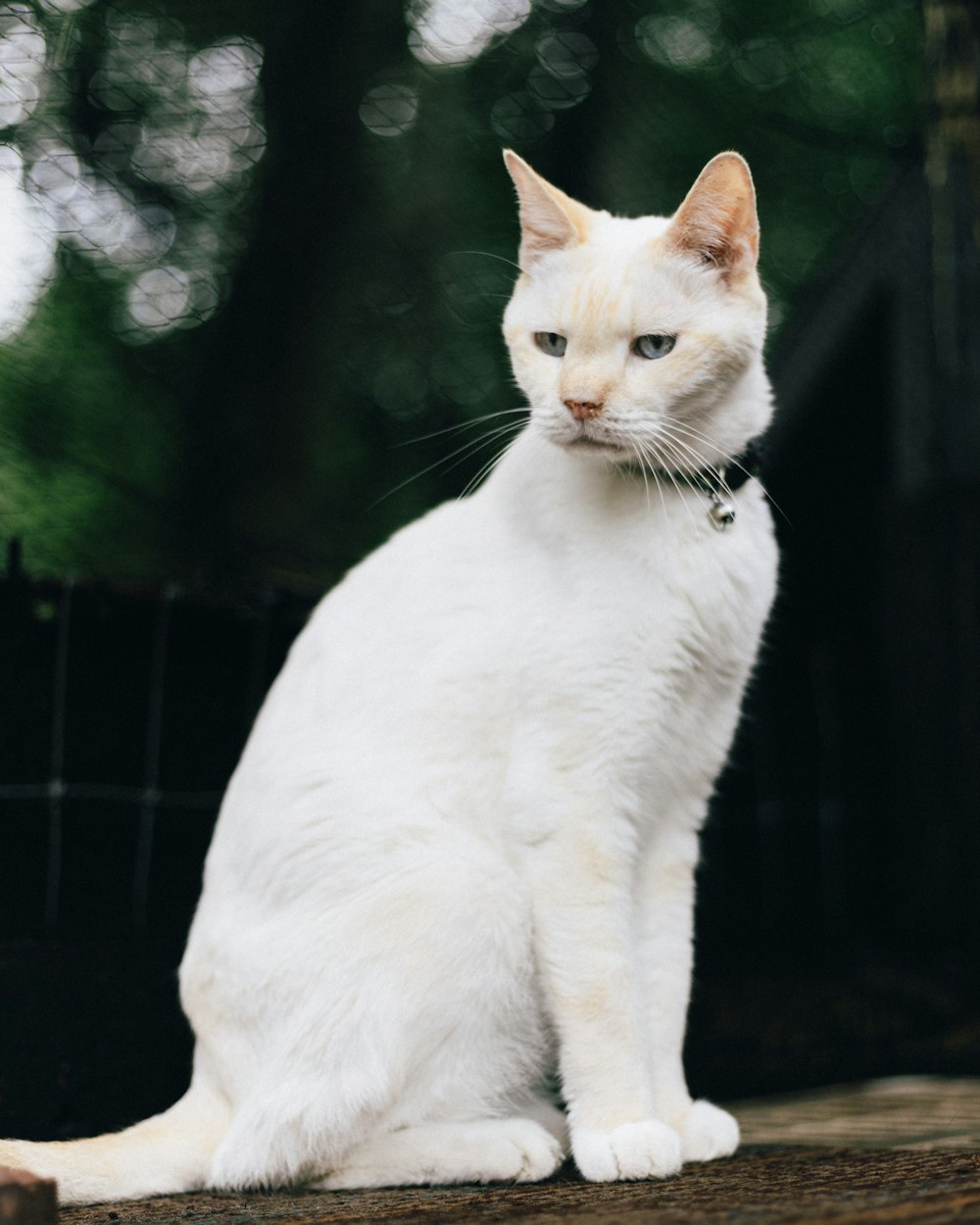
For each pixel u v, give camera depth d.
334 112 7.31
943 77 4.41
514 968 2.48
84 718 3.45
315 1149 2.33
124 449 7.35
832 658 5.64
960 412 5.57
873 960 5.33
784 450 5.94
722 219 2.55
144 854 3.51
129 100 6.35
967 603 5.54
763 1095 4.29
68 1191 2.24
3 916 3.26
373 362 8.12
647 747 2.52
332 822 2.49
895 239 5.79
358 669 2.67
